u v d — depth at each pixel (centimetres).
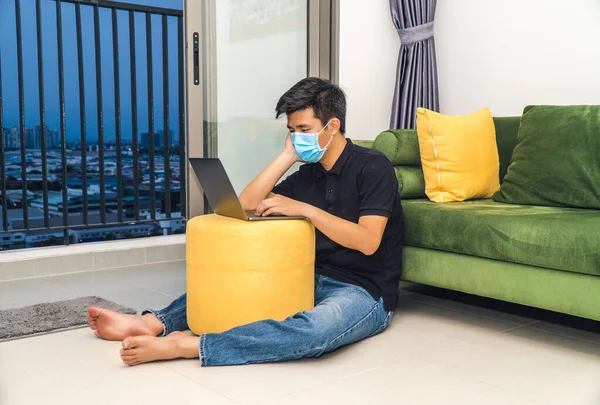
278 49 334
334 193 206
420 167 272
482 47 334
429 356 187
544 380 169
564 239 186
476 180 259
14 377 168
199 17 303
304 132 195
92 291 279
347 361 181
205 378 166
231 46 316
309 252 190
